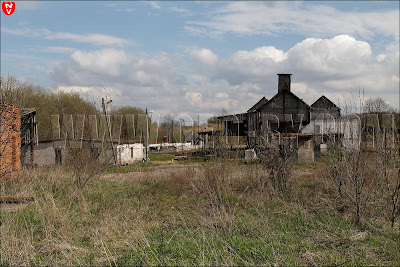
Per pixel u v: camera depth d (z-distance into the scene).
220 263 5.36
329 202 9.57
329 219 8.26
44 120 33.91
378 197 8.85
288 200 10.48
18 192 11.08
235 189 12.19
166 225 7.92
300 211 8.86
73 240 6.81
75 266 5.39
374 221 7.99
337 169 9.55
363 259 5.64
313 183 12.78
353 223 7.93
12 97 11.75
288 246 6.16
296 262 5.40
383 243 6.51
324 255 5.77
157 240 6.75
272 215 8.67
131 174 18.89
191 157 28.62
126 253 5.95
